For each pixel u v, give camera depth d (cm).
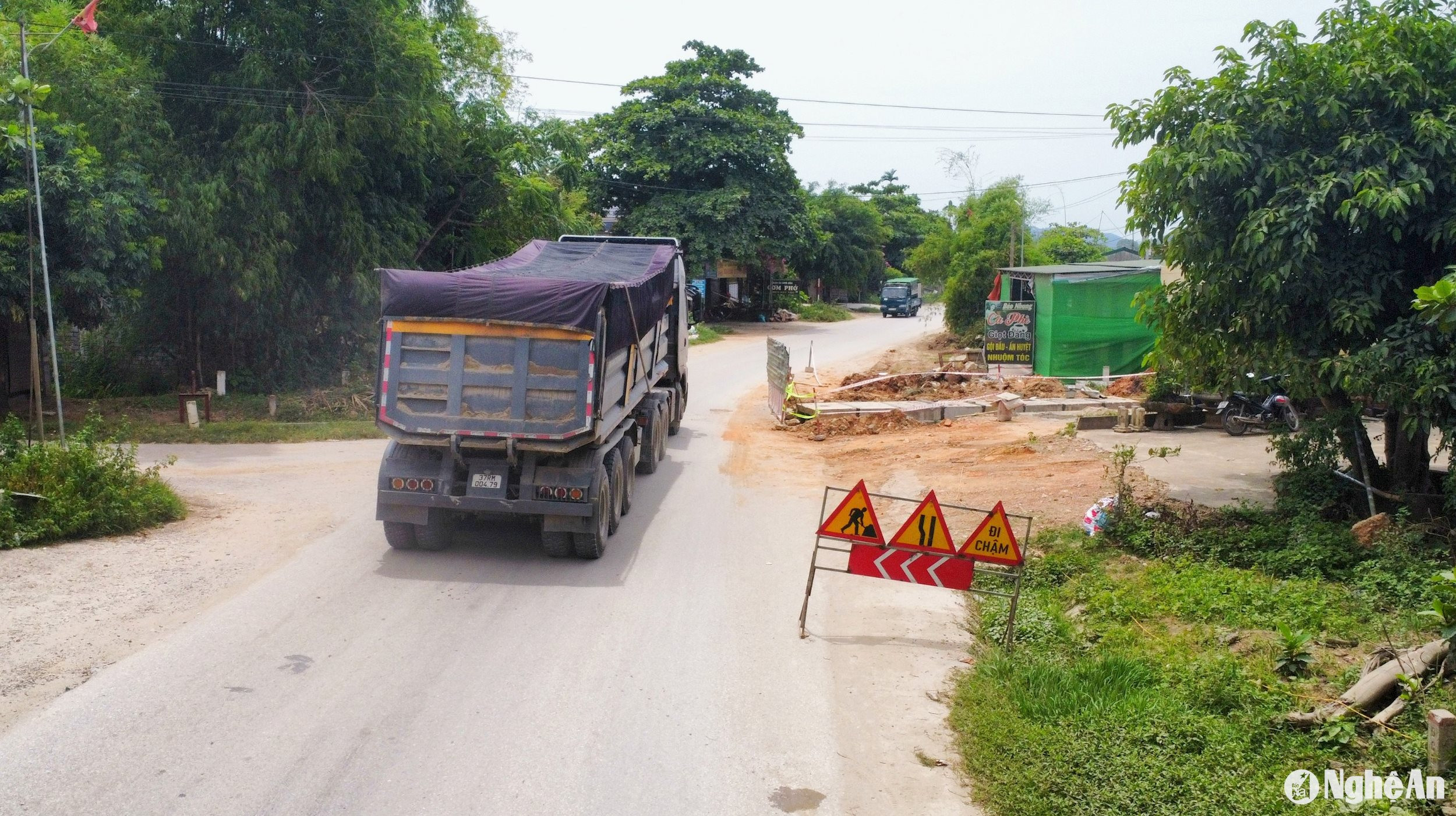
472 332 951
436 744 588
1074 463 1430
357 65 1950
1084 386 2238
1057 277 2425
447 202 2430
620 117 4712
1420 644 712
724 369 3086
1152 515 1052
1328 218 956
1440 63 961
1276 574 913
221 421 1867
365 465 1462
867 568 797
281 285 2008
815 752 602
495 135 2380
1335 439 1063
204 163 1886
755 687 696
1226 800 522
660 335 1484
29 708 607
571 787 546
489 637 773
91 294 1614
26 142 1298
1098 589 898
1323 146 980
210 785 528
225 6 1919
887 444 1709
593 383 945
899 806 542
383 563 960
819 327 5047
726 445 1761
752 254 4528
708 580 952
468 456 976
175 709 617
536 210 2441
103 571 888
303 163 1934
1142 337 2445
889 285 6112
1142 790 532
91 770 536
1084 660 722
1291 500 1055
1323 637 753
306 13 1925
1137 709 632
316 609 818
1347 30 1009
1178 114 1042
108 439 1180
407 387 959
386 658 720
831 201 6366
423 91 2038
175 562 929
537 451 954
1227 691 643
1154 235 1093
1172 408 1708
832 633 816
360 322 2191
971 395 2169
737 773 571
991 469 1441
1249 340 1030
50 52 1683
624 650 757
